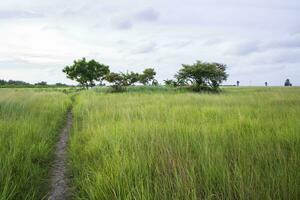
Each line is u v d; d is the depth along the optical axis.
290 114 9.19
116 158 4.66
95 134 7.16
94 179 4.28
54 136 8.41
